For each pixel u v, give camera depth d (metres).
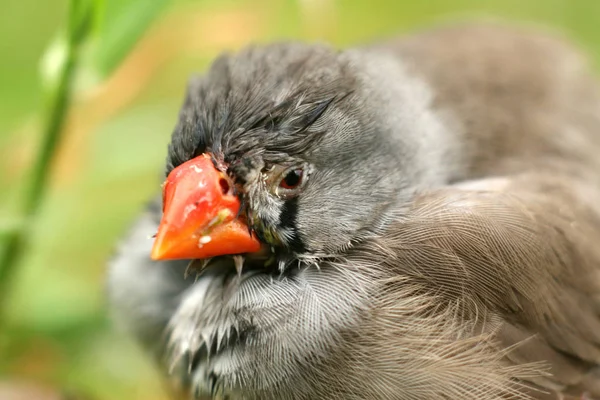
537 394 0.69
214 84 0.69
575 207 0.69
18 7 0.76
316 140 0.68
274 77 0.68
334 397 0.68
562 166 0.71
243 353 0.68
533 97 0.71
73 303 0.72
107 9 0.70
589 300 0.69
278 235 0.68
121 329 0.70
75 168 0.73
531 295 0.69
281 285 0.68
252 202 0.68
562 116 0.71
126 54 0.70
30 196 0.71
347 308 0.68
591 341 0.69
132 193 0.73
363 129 0.68
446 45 0.72
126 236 0.70
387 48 0.72
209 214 0.68
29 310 0.72
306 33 0.76
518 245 0.68
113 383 0.72
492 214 0.69
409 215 0.69
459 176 0.70
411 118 0.69
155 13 0.70
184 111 0.69
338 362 0.68
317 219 0.68
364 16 0.82
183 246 0.68
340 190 0.68
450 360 0.68
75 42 0.70
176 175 0.68
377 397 0.68
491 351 0.68
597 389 0.69
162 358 0.70
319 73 0.68
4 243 0.71
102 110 0.73
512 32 0.73
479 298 0.68
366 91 0.69
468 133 0.71
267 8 0.75
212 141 0.68
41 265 0.72
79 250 0.73
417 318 0.68
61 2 0.77
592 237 0.69
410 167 0.69
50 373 0.72
